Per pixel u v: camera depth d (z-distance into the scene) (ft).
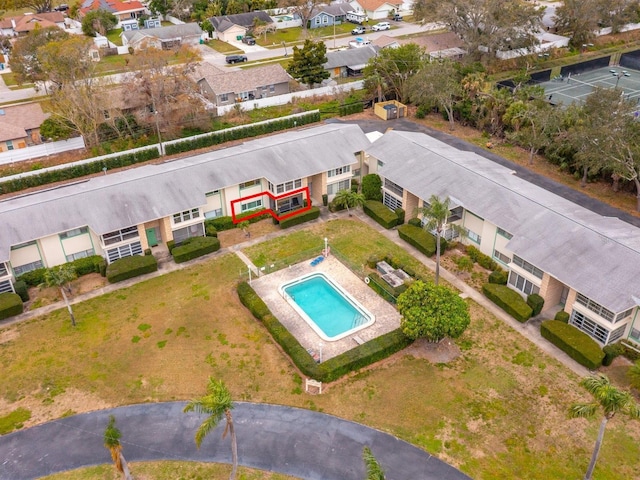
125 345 142.92
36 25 326.24
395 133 214.28
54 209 167.53
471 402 124.77
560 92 312.71
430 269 168.86
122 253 173.58
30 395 128.57
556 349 138.51
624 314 132.46
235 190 190.70
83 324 150.20
